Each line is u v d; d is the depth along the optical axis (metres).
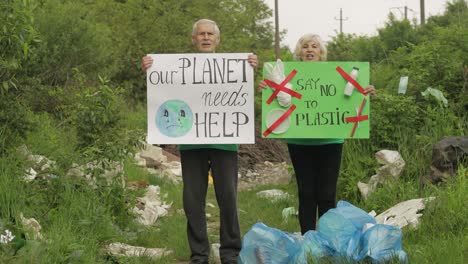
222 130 6.89
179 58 6.96
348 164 10.22
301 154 7.23
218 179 6.80
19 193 7.43
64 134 10.87
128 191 9.04
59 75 17.50
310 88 7.13
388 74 12.29
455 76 11.03
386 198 9.26
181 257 7.47
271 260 6.08
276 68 7.10
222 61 6.98
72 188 8.25
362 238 6.07
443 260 6.27
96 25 21.23
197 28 7.08
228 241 6.79
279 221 9.90
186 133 6.89
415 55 11.57
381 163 9.81
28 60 9.10
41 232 6.86
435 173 9.13
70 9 19.16
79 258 6.35
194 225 6.78
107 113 9.09
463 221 7.45
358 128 7.13
